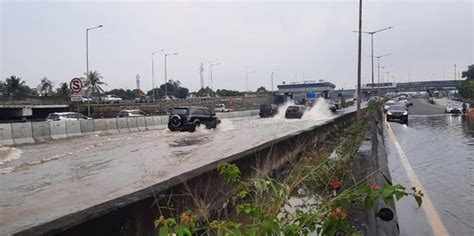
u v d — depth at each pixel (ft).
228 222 9.12
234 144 67.77
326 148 38.91
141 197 13.20
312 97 347.36
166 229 8.43
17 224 21.07
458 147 56.13
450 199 26.71
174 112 106.52
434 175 35.58
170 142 76.07
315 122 143.54
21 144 77.10
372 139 38.29
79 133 95.66
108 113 221.87
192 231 9.14
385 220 12.73
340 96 447.42
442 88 518.37
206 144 69.92
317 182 13.74
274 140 33.78
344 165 17.99
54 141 82.69
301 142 44.93
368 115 88.84
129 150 63.36
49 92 420.77
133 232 12.48
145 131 112.16
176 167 40.52
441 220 22.16
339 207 9.16
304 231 9.09
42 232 8.91
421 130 88.38
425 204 25.38
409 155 48.32
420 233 20.13
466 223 21.53
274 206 10.18
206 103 292.20
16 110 194.08
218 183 20.76
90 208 10.96
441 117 144.77
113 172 40.88
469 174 35.78
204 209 14.47
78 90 92.32
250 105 363.15
